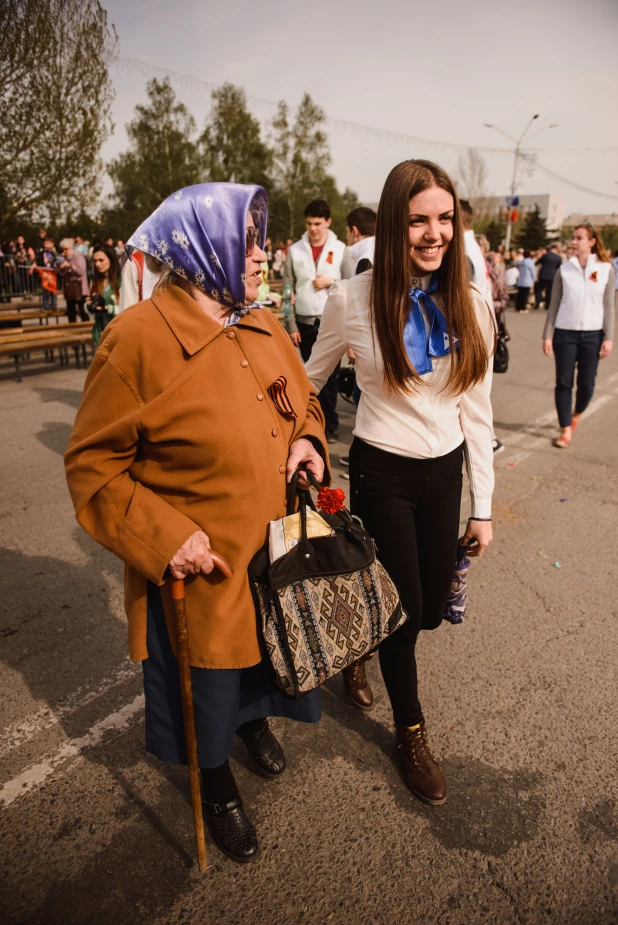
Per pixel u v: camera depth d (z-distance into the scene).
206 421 1.49
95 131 14.09
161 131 36.31
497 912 1.71
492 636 2.86
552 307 5.32
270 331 1.71
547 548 3.68
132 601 1.68
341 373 4.75
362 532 1.71
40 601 3.12
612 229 52.50
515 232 52.06
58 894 1.75
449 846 1.89
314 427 1.83
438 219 1.66
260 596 1.61
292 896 1.75
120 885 1.78
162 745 1.77
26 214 15.52
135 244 1.51
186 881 1.79
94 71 13.26
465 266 1.73
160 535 1.49
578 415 5.54
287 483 1.72
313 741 2.29
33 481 4.63
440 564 1.96
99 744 2.27
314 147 38.28
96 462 1.50
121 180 36.34
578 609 3.07
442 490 1.89
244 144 38.09
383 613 1.64
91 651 2.76
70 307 11.19
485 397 1.93
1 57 12.34
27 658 2.71
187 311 1.51
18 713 2.40
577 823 1.96
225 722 1.68
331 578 1.61
